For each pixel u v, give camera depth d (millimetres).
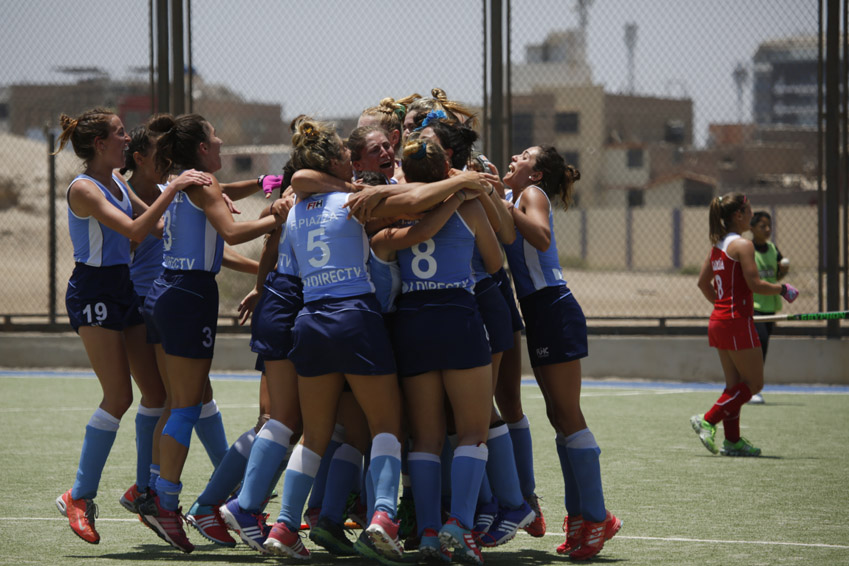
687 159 168750
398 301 15148
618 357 42875
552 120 159750
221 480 15719
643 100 166875
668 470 23172
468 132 16031
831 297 41469
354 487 16047
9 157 127812
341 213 14703
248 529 15047
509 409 16859
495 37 42312
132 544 16422
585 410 33812
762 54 49406
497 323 15477
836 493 20438
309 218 14867
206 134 16969
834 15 40906
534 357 15906
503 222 15258
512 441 16766
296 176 15078
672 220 135750
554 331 15703
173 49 43656
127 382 16750
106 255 16734
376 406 14633
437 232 14648
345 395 15750
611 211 138375
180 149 16766
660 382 42156
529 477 16797
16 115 100750
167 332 15977
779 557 15102
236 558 15445
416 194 14180
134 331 17422
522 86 158875
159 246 17969
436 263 14625
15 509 18750
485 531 15469
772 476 22344
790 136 171375
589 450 15516
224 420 30891
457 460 14523
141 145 18203
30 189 123812
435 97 17734
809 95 172375
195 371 16109
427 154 14711
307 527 17984
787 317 27281
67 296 16875
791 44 48875
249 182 18953
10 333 46562
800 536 16578
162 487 15734
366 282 14695
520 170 16594
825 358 41250
